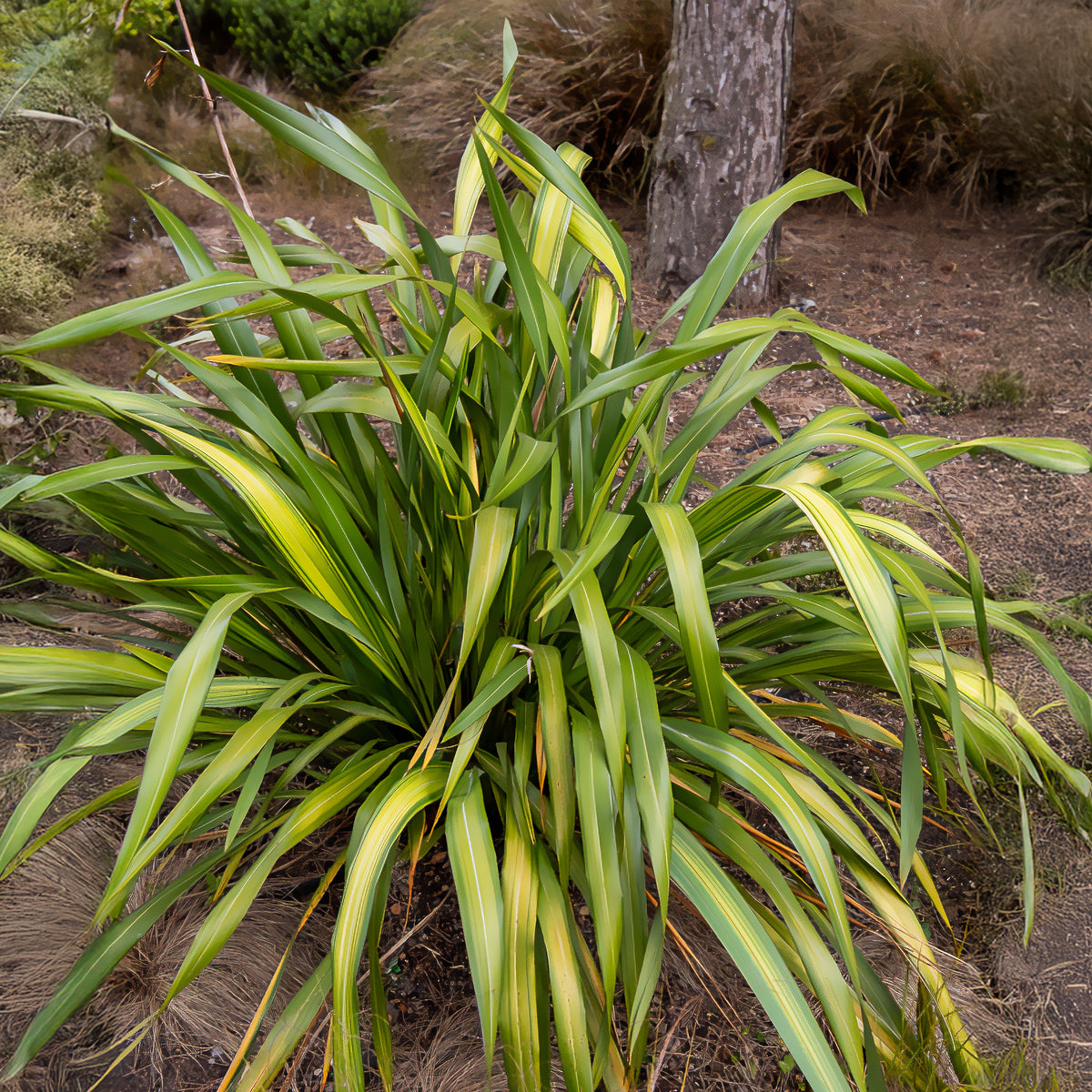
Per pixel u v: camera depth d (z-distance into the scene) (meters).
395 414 1.42
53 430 2.87
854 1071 1.16
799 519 1.71
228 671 1.75
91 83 3.96
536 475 1.44
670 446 1.69
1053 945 1.71
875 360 1.40
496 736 1.68
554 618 1.55
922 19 4.41
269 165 4.61
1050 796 1.71
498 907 1.16
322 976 1.36
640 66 4.34
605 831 1.22
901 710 2.13
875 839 1.88
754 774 1.26
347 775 1.42
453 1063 1.50
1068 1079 1.51
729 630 1.85
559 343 1.40
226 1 5.80
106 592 1.61
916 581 1.29
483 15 4.81
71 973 1.31
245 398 1.40
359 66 5.54
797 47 4.59
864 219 4.57
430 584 1.64
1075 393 3.22
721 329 1.38
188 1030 1.56
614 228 1.52
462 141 4.58
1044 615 1.73
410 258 1.57
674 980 1.62
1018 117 4.17
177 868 1.74
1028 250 4.16
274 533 1.28
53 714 2.09
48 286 3.26
